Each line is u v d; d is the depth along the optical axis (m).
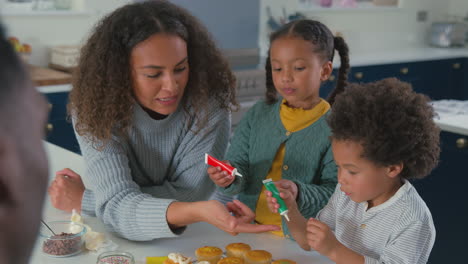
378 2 4.88
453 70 4.66
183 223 1.10
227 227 1.02
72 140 3.06
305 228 1.12
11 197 0.15
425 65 4.47
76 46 3.36
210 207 1.04
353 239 1.10
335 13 4.59
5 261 0.15
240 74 3.48
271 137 1.40
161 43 1.10
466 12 5.18
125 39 1.12
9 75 0.15
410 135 0.95
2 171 0.15
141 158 1.30
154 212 1.11
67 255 1.08
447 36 5.04
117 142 1.25
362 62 4.05
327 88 3.79
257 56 4.16
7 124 0.15
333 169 1.32
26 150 0.15
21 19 3.32
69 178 1.34
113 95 1.17
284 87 1.36
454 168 2.35
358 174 0.98
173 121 1.28
